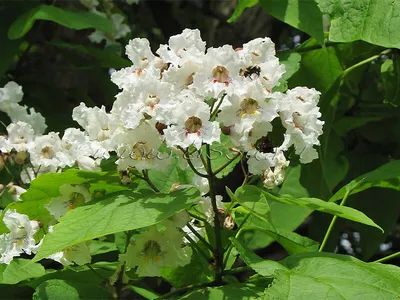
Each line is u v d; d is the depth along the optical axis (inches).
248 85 24.1
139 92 24.4
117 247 29.6
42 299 26.6
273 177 25.9
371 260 46.7
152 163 25.1
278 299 21.7
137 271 26.8
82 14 38.7
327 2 31.6
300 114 25.4
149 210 23.7
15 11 39.8
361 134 41.6
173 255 26.7
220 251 26.6
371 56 38.8
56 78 49.8
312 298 21.6
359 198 39.0
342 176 37.9
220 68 24.2
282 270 23.1
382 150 42.3
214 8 56.1
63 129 39.6
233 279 29.2
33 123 34.1
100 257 32.8
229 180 44.1
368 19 30.8
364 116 41.2
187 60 24.4
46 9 37.4
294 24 33.3
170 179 28.0
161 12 54.7
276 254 47.6
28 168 32.7
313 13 33.3
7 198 33.0
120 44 45.8
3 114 39.8
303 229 46.6
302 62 36.9
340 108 41.3
